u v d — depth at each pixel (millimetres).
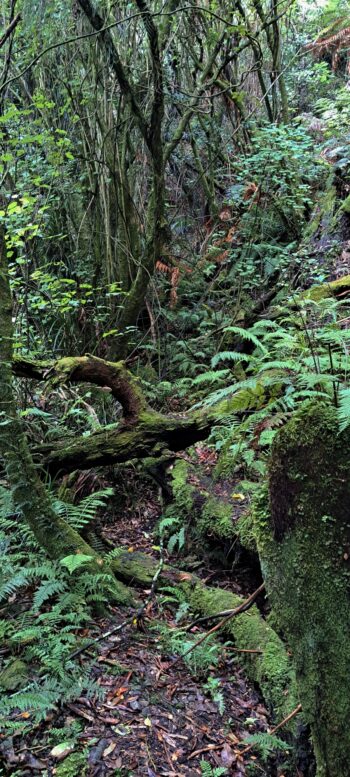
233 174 7922
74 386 5270
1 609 3285
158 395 5770
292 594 1982
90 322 6117
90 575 3410
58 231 6535
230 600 3533
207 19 6871
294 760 2459
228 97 7766
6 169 5191
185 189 8133
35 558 3500
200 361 6379
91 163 6398
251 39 6711
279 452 1955
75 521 3908
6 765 2336
